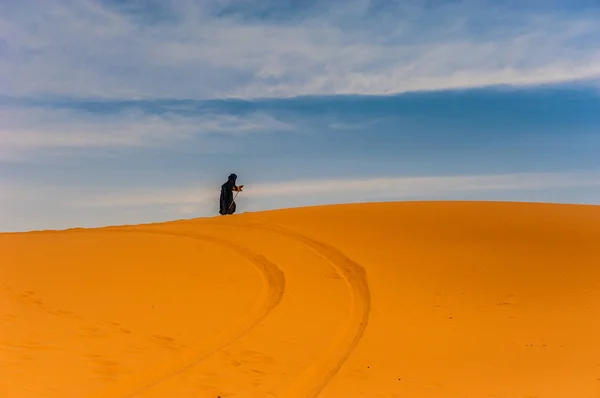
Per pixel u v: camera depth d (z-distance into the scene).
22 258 17.69
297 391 9.55
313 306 14.04
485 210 23.53
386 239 19.34
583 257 17.61
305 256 17.97
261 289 15.09
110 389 9.02
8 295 13.69
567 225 21.30
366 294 14.94
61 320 12.09
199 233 21.81
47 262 17.17
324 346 11.68
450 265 16.80
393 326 12.91
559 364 10.80
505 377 10.26
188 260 17.66
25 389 8.69
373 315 13.54
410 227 20.73
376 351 11.51
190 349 11.05
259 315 13.30
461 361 11.05
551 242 19.11
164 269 16.61
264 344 11.61
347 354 11.32
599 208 24.67
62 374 9.38
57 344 10.69
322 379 10.10
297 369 10.50
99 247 19.42
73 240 20.88
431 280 15.73
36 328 11.47
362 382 10.03
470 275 16.08
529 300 14.49
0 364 9.55
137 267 16.73
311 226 21.38
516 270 16.45
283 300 14.41
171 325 12.27
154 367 10.06
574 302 14.34
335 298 14.62
